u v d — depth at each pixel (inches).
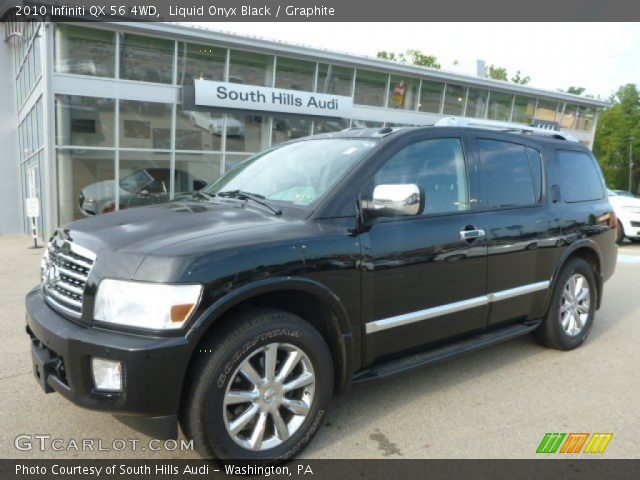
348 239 116.8
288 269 105.9
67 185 543.2
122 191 577.9
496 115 952.3
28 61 628.7
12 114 780.6
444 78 830.5
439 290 135.0
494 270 148.8
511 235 153.0
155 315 92.7
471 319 145.8
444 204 139.2
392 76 784.9
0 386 145.0
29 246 502.3
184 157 618.8
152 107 588.7
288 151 152.7
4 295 259.1
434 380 155.9
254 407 104.3
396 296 125.8
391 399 141.9
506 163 160.9
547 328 176.6
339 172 125.2
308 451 115.0
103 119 557.3
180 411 100.5
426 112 837.8
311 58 688.4
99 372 94.6
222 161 647.1
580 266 182.4
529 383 154.2
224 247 100.4
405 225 128.0
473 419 130.9
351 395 144.5
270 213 121.0
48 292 113.5
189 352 93.8
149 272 94.4
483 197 149.7
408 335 130.8
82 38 535.2
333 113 722.2
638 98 2351.1
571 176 187.0
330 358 115.6
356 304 118.1
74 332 96.5
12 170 784.3
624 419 132.1
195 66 611.2
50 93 519.5
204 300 95.1
